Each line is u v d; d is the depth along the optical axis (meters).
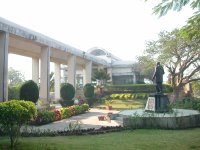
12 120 7.69
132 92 37.88
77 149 7.75
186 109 19.30
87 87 32.16
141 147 8.13
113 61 47.31
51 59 32.28
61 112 18.11
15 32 19.14
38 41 22.88
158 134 10.73
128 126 12.58
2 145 8.12
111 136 10.34
